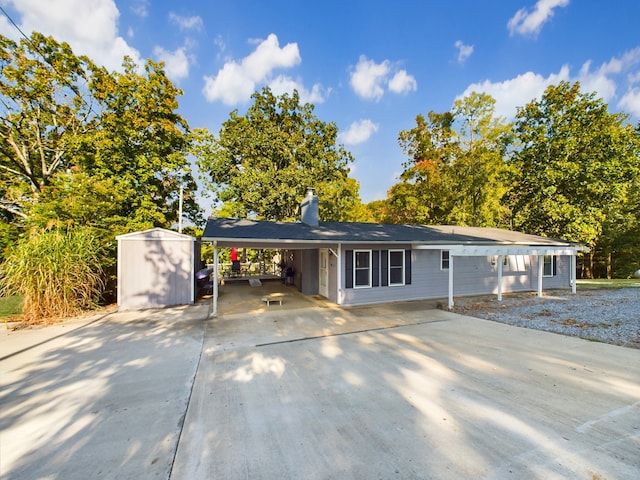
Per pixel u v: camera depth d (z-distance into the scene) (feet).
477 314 27.35
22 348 18.22
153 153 46.73
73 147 44.60
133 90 45.39
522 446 8.62
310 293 38.40
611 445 8.64
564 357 16.19
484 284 40.32
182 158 50.06
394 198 78.38
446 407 10.97
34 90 41.52
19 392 12.53
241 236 27.30
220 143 63.21
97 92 43.55
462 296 38.06
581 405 11.03
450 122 74.43
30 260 24.72
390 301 34.27
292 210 66.33
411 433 9.34
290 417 10.40
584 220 57.11
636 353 16.69
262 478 7.46
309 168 66.90
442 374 14.01
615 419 10.06
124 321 24.93
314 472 7.63
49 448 8.84
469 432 9.36
